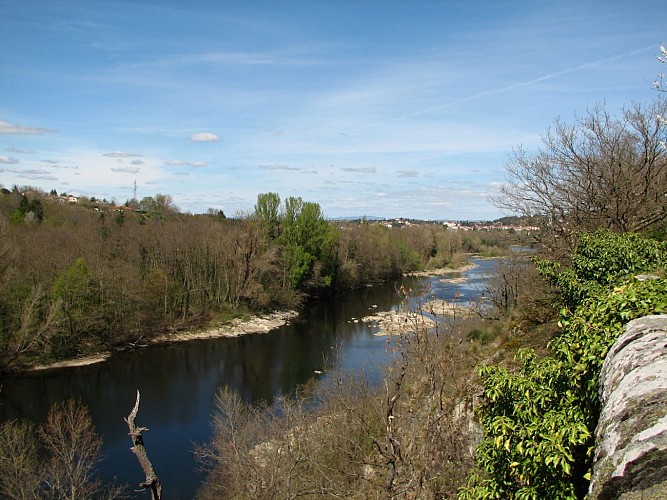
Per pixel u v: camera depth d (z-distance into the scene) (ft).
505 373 21.90
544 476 17.39
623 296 19.94
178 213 265.34
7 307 110.63
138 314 132.77
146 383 98.89
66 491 54.75
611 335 18.33
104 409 84.79
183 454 68.03
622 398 13.29
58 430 62.03
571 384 18.51
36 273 120.98
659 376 12.76
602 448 12.94
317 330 144.77
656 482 10.84
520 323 53.78
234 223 189.37
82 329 120.78
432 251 278.26
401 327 34.37
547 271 43.78
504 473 20.15
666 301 18.94
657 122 45.98
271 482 45.06
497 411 22.00
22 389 96.12
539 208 58.65
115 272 133.80
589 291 33.47
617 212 48.01
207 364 112.06
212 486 57.36
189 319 148.97
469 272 235.40
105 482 60.64
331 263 200.44
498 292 80.84
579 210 53.88
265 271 170.50
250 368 107.55
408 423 30.99
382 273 233.35
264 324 153.99
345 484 39.68
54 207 217.97
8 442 55.11
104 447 70.38
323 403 62.18
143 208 312.29
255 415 67.82
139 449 21.12
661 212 48.34
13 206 201.16
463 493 21.50
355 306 183.11
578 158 53.88
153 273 147.02
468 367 41.70
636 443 11.52
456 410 33.71
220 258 166.61
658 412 11.75
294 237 188.03
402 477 29.27
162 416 81.25
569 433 16.02
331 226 213.25
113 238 155.53
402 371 28.63
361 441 41.39
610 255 35.37
